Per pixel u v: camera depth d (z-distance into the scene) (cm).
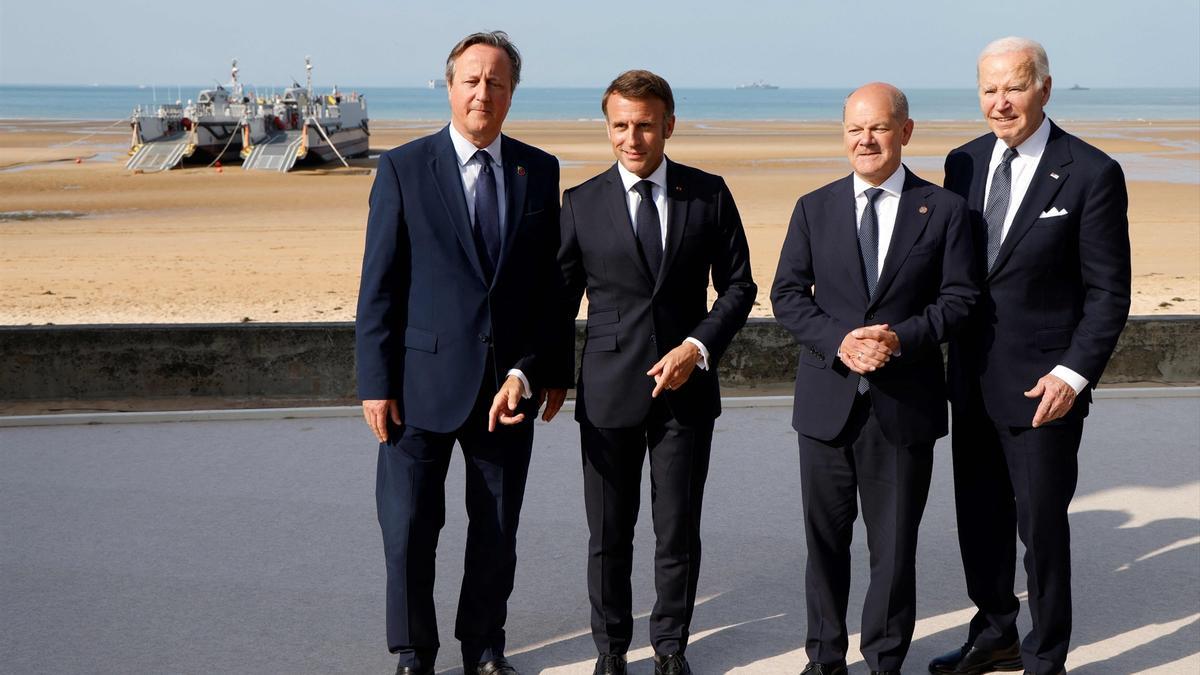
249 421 662
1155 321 745
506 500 365
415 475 359
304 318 1134
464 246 351
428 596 364
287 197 2558
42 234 1878
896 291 346
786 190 2631
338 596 422
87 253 1639
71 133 5866
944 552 473
